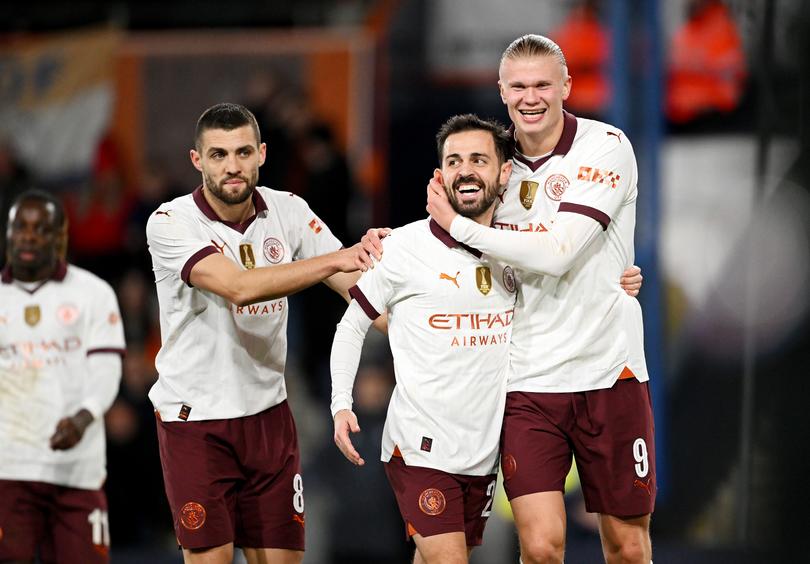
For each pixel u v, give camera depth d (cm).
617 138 1683
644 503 1694
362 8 3619
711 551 3142
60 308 2138
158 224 1708
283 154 3538
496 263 1642
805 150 3428
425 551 1648
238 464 1745
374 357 2992
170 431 1736
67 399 2123
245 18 3644
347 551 2898
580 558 2930
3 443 2091
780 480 3316
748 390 3397
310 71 3609
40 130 3675
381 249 1656
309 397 3312
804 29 3425
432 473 1642
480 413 1644
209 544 1708
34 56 3697
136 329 3456
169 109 3631
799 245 3431
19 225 2116
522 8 3609
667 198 3512
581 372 1667
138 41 3647
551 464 1655
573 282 1661
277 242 1762
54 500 2105
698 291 3484
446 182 1636
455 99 3675
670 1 3516
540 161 1675
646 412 1712
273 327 1741
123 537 3119
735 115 3500
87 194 3619
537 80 1627
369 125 3588
